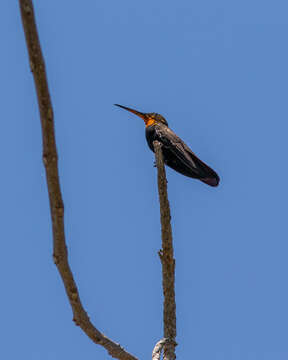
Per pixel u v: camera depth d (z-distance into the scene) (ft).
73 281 26.63
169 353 34.63
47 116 22.29
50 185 23.91
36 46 21.17
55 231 25.09
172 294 35.55
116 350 29.76
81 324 28.22
